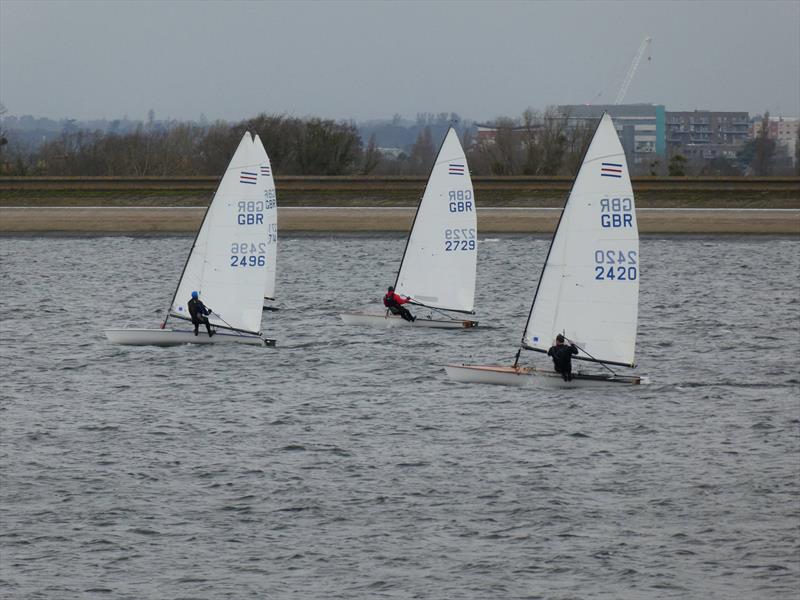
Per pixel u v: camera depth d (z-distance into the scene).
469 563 109.69
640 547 113.19
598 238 171.75
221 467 137.25
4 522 119.56
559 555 111.50
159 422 157.88
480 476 133.62
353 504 124.75
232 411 163.62
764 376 186.88
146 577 106.81
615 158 169.50
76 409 165.38
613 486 130.25
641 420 157.62
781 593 103.25
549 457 140.88
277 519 120.50
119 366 195.00
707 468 136.62
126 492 128.50
